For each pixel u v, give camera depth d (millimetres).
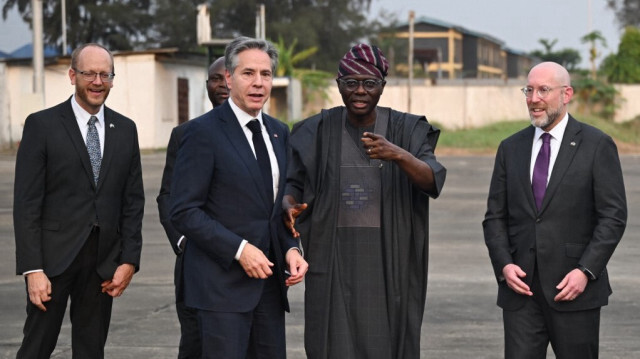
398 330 4719
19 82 31531
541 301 4875
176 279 5293
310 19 66000
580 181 4809
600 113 42625
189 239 4469
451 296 8617
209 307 4398
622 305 8273
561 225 4824
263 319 4547
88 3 66062
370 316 4684
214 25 65750
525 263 4875
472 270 9914
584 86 42562
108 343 6984
